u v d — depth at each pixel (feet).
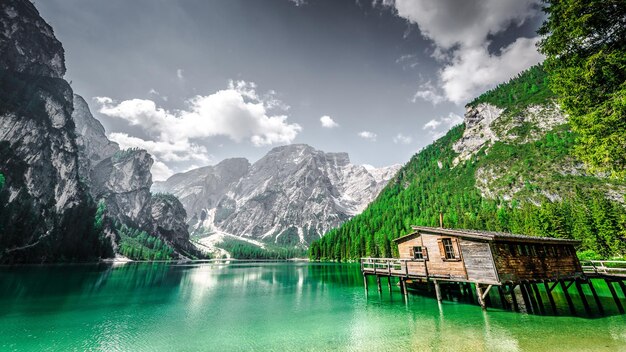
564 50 55.83
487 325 69.31
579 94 54.44
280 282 188.34
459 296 112.47
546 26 57.21
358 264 426.10
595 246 202.18
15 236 364.58
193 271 304.91
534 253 92.32
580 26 50.85
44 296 116.26
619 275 90.58
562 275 94.17
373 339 60.75
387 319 78.33
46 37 614.34
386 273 116.78
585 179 441.27
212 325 76.18
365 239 490.90
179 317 86.02
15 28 545.44
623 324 68.90
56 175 504.84
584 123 51.70
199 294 135.23
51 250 412.57
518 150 623.77
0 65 499.10
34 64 572.92
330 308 97.40
